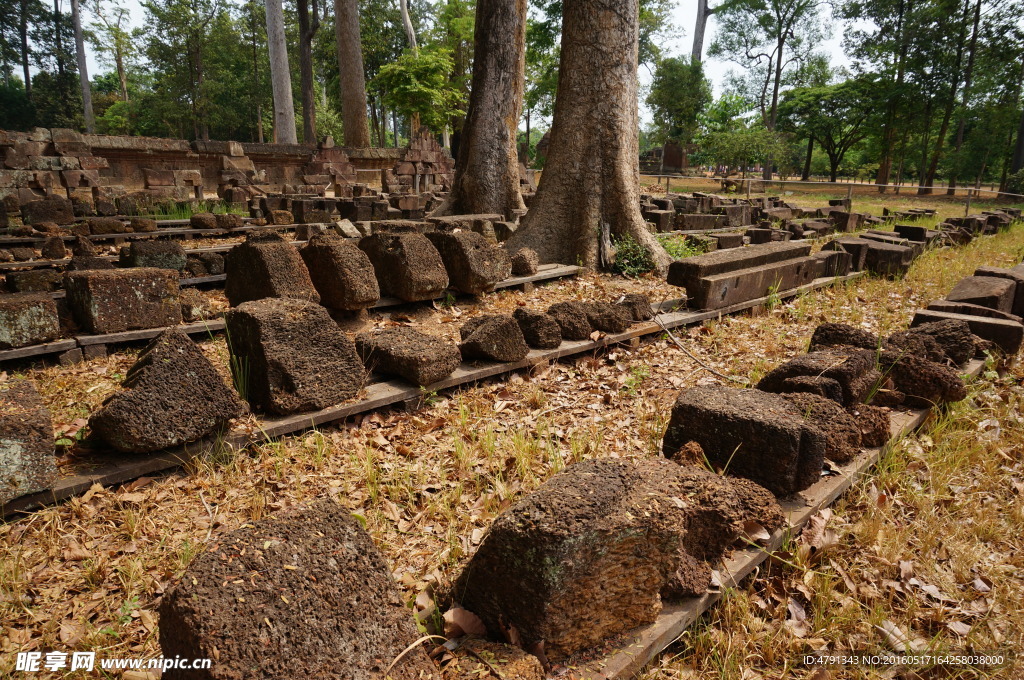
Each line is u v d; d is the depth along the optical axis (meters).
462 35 35.41
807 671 2.54
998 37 34.53
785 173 46.28
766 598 2.90
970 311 6.23
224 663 1.69
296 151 21.77
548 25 35.81
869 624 2.75
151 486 3.55
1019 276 7.48
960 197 31.83
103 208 13.06
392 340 4.98
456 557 3.05
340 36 26.59
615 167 9.49
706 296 7.11
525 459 3.87
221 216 11.77
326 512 2.15
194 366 3.72
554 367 5.64
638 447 4.24
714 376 5.60
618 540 2.28
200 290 7.69
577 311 6.13
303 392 4.20
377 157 24.52
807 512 3.28
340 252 5.88
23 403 3.33
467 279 7.12
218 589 1.80
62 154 15.39
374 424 4.44
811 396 3.84
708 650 2.58
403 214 13.63
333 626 1.92
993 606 2.91
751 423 3.32
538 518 2.21
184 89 46.75
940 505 3.69
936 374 4.67
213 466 3.74
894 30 37.16
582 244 9.41
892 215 20.39
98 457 3.63
